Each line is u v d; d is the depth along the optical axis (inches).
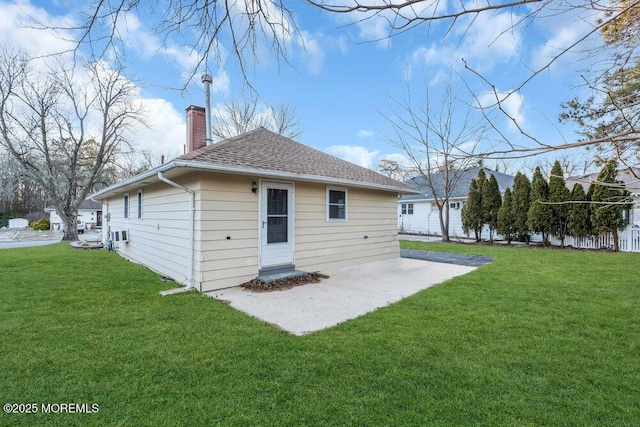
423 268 309.6
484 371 103.8
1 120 565.3
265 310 173.6
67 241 607.2
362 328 144.1
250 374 102.4
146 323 148.3
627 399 88.4
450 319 155.0
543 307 172.4
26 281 229.0
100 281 233.8
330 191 304.2
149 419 80.4
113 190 366.0
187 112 317.7
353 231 328.2
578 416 81.4
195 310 169.2
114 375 100.9
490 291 208.7
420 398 89.4
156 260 285.3
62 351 117.1
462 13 61.2
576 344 124.6
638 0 57.4
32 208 1424.7
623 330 138.7
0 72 529.0
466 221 581.3
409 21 64.7
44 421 79.4
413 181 816.9
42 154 629.0
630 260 334.0
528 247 483.8
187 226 229.5
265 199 248.4
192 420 80.2
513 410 83.8
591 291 205.6
